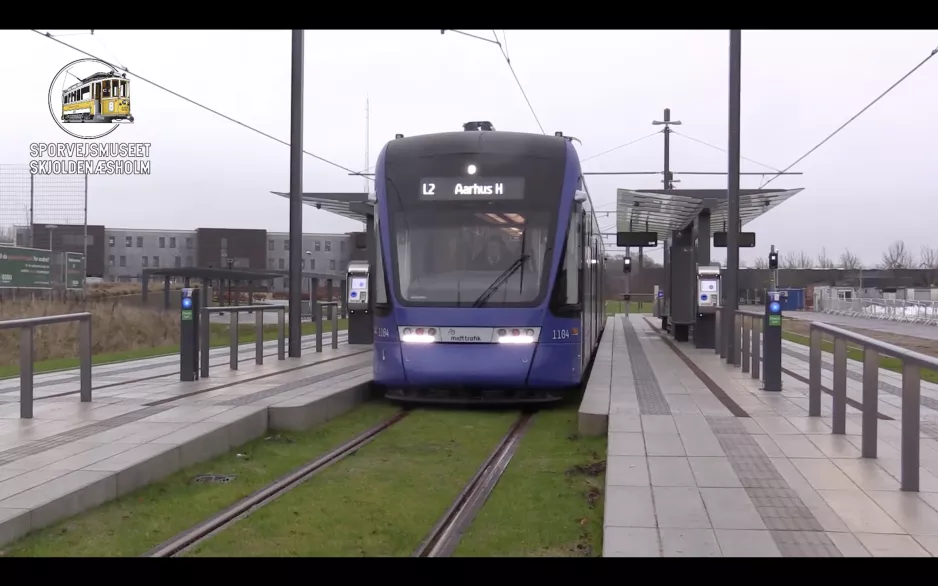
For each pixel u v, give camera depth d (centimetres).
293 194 1638
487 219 1173
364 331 2044
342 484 745
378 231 1205
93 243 7262
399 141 1259
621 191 1867
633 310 6656
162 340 2909
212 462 815
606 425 972
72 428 835
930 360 572
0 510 560
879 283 7119
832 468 700
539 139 1236
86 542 559
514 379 1134
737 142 1562
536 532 600
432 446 929
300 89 1619
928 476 677
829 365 1677
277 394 1092
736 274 1580
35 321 889
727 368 1516
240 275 3612
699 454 751
